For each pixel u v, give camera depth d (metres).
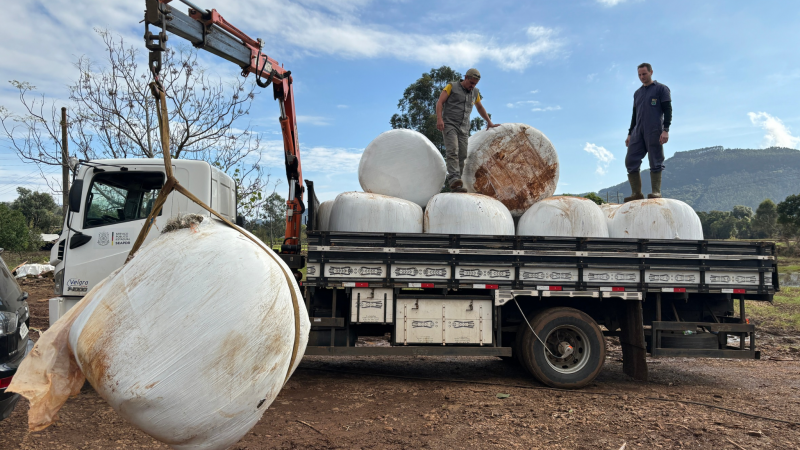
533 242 5.64
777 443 4.11
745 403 5.32
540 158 6.60
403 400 5.16
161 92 2.32
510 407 4.97
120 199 5.48
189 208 5.43
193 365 1.96
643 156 7.05
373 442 3.94
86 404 4.65
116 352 1.93
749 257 5.89
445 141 6.43
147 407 1.95
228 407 2.04
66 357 2.10
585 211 5.94
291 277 2.39
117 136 11.08
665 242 5.81
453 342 5.61
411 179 6.30
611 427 4.41
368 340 8.84
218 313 1.99
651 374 6.84
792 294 16.83
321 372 6.48
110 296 2.03
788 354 8.41
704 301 6.37
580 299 6.11
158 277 2.02
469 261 5.55
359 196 5.73
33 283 14.73
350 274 5.44
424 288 5.62
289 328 2.21
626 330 6.08
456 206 5.69
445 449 3.83
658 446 3.99
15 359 3.75
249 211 11.02
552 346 5.93
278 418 4.47
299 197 6.29
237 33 5.18
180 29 4.50
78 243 5.31
